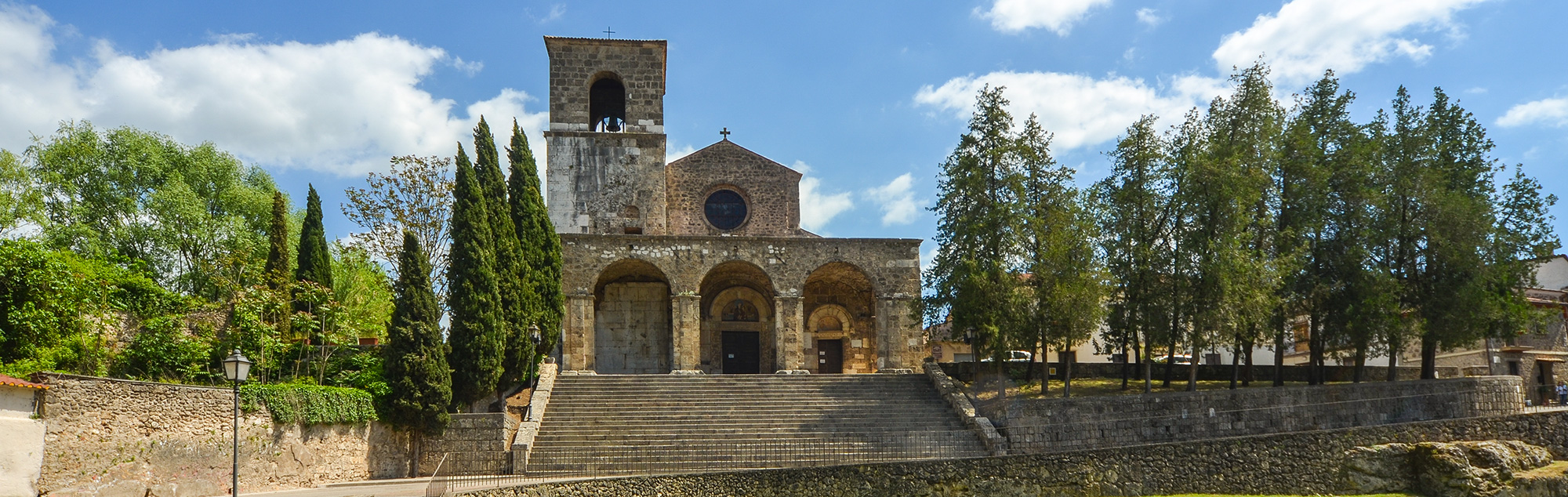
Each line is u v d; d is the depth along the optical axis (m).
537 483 24.81
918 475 28.75
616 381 39.38
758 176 51.81
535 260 39.88
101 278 31.50
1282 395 38.12
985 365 42.81
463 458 31.72
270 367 32.97
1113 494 29.91
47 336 27.81
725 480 27.30
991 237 40.53
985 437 33.59
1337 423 38.53
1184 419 36.84
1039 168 41.62
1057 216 39.59
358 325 43.69
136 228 45.84
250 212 50.62
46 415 20.19
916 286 45.97
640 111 51.09
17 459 19.38
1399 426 33.38
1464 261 39.59
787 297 44.81
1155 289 39.25
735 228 51.19
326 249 45.81
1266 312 37.50
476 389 33.62
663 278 49.12
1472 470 30.55
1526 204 41.25
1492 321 40.16
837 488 28.08
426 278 32.78
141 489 22.12
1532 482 30.67
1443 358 51.88
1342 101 42.72
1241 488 30.83
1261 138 40.16
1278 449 31.47
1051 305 38.38
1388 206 40.62
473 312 34.03
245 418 25.52
